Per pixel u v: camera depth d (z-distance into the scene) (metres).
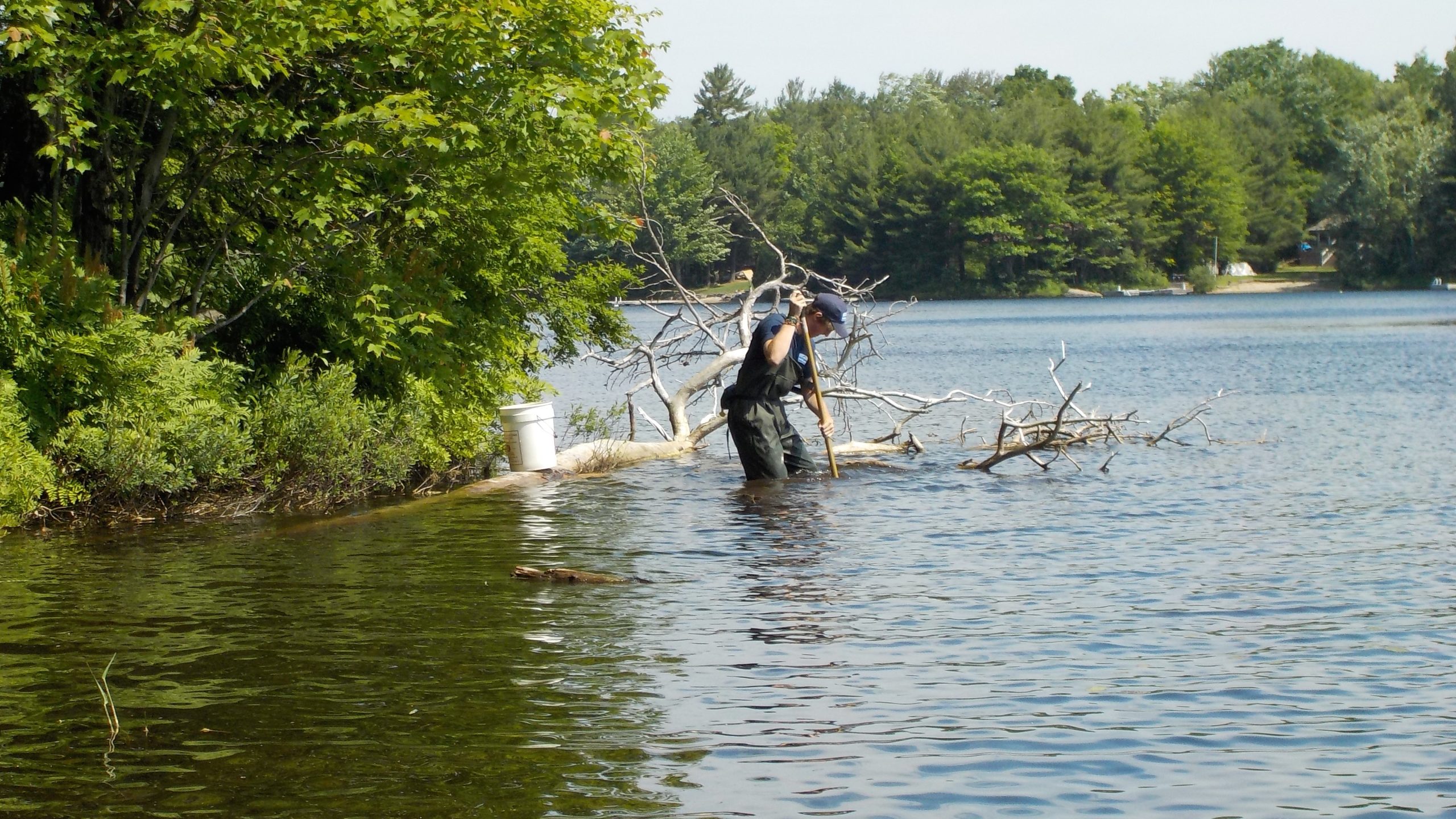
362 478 13.64
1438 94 117.19
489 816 4.91
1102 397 27.42
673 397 18.25
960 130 116.25
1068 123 119.38
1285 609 8.19
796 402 14.62
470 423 15.51
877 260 113.38
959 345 50.38
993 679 6.67
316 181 13.53
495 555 10.12
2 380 11.67
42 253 12.86
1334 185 114.06
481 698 6.31
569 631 7.61
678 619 7.90
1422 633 7.55
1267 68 156.38
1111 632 7.60
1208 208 121.88
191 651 7.18
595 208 17.25
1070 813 5.00
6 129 14.77
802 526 11.30
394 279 14.78
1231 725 5.97
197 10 12.60
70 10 12.50
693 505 12.62
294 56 13.59
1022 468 15.30
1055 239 114.69
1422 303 88.81
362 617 7.99
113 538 11.12
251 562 9.86
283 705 6.21
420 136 13.21
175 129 14.15
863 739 5.77
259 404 13.62
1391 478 14.46
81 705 6.20
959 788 5.23
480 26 13.23
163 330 13.56
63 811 4.94
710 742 5.72
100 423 12.31
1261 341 49.81
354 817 4.89
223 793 5.12
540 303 17.70
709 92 138.38
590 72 14.98
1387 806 5.05
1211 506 12.41
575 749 5.63
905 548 10.27
